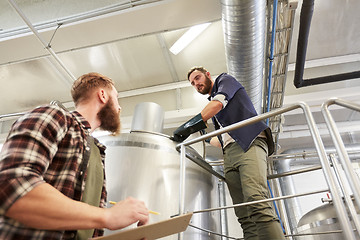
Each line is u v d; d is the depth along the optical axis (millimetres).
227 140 1536
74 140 683
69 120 691
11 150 529
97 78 919
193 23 2143
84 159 700
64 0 2254
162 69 3307
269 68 2205
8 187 475
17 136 552
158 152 1522
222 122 1520
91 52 2998
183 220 662
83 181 670
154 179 1432
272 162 3590
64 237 611
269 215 1202
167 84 3498
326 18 2668
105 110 891
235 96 1509
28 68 3150
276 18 1867
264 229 1179
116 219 566
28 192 484
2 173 492
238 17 1729
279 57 2193
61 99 3695
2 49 2373
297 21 2666
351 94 3068
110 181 1407
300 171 1707
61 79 3350
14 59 2521
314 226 2117
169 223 620
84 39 2287
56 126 620
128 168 1447
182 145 1332
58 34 2221
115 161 1473
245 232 1429
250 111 1454
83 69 3225
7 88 3449
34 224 490
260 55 2061
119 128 967
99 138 1614
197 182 1593
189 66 3244
